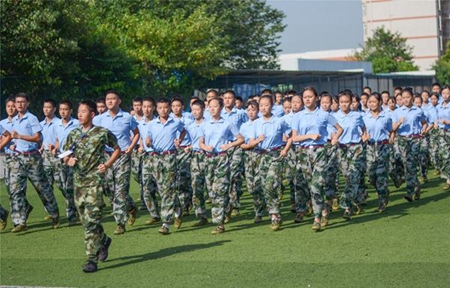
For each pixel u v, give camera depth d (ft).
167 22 98.17
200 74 98.02
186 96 98.78
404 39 256.32
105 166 28.43
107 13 100.63
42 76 75.87
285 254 30.01
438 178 53.67
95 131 28.66
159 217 38.99
